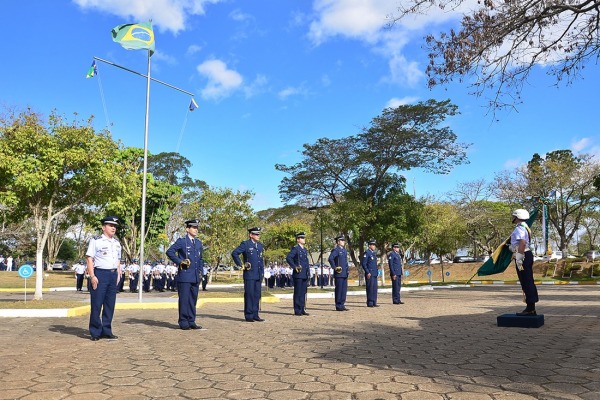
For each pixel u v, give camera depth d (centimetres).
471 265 4916
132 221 3616
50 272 4316
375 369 536
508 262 978
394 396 426
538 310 1243
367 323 1011
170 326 988
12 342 759
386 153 3034
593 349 634
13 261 5509
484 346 675
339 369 539
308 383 477
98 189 1772
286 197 3309
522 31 1018
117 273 816
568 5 967
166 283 3148
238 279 4631
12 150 1603
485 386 453
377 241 3047
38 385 477
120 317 1203
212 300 1770
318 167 3134
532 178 4403
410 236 3012
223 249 3619
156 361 596
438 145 2936
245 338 801
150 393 446
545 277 4019
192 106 2031
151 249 4334
